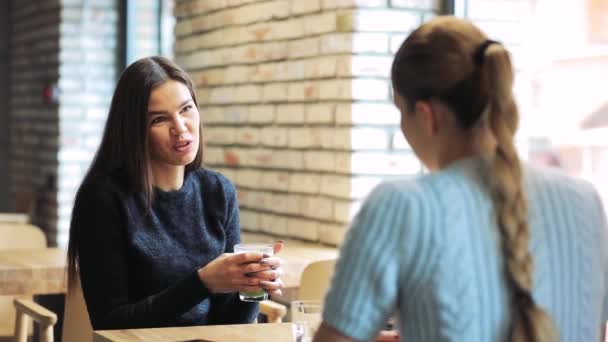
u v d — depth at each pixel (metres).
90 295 2.68
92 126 7.34
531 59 3.91
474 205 1.52
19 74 8.38
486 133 1.59
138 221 2.74
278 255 4.11
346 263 1.54
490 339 1.50
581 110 3.71
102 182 2.73
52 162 7.42
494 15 4.05
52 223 7.38
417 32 1.62
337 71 4.28
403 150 4.26
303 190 4.58
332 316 1.54
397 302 1.55
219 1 5.30
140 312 2.58
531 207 1.57
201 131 2.93
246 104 5.07
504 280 1.51
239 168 5.16
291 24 4.63
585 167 3.70
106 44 7.34
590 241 1.61
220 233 2.91
